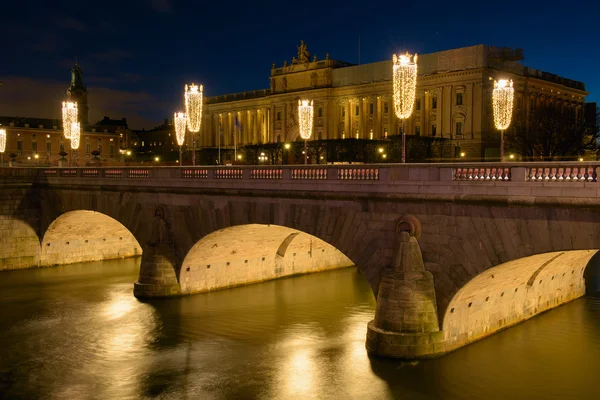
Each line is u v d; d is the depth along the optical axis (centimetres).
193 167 4369
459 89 12462
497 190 2781
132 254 6656
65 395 2989
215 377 3164
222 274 4978
